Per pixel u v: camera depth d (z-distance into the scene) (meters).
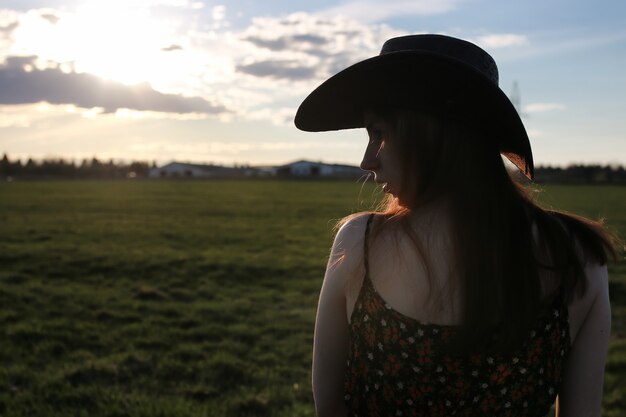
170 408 5.32
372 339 1.22
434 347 1.17
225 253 15.95
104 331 8.09
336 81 1.26
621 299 10.50
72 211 30.34
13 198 40.53
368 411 1.24
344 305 1.30
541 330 1.20
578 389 1.31
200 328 8.30
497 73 1.32
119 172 119.75
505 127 1.18
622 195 49.81
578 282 1.24
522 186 1.30
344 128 1.49
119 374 6.33
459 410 1.18
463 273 1.14
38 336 7.68
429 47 1.25
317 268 13.92
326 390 1.35
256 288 11.72
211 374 6.42
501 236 1.15
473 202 1.15
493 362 1.17
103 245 16.88
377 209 1.44
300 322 8.94
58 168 117.44
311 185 75.19
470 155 1.17
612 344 7.63
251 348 7.52
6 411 5.23
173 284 11.85
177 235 20.12
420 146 1.18
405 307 1.19
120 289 11.08
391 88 1.19
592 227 1.30
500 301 1.14
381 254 1.22
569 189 59.81
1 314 8.64
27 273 12.45
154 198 43.50
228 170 138.62
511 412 1.20
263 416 5.40
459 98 1.16
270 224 25.23
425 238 1.18
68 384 5.89
